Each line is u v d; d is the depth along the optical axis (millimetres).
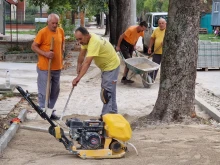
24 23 54594
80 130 7375
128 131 7375
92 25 79438
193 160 7199
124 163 7027
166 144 8219
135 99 13406
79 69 9375
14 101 12500
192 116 10172
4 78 16578
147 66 15375
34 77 17172
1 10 37281
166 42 10070
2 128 9289
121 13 24703
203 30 52625
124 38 15977
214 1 51062
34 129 8375
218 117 10742
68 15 40219
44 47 10328
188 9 9781
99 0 41812
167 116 10078
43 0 28531
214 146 8055
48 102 10711
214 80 17641
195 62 10078
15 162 7164
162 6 71688
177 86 10023
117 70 9594
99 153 7293
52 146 8258
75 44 30578
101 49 9219
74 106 12344
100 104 12664
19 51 23922
